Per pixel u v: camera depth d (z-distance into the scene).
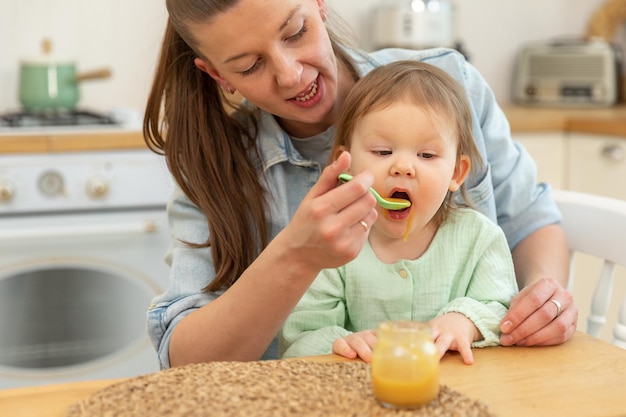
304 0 1.14
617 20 3.34
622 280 2.27
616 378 0.95
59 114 2.59
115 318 2.42
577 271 2.34
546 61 3.14
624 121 2.59
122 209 2.35
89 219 2.32
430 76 1.21
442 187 1.18
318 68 1.18
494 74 3.31
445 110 1.18
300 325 1.24
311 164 1.35
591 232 1.42
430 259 1.25
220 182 1.27
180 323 1.16
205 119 1.28
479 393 0.91
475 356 1.03
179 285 1.26
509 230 1.44
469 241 1.25
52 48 2.80
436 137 1.17
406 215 1.18
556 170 2.78
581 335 1.11
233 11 1.10
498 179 1.42
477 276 1.24
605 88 3.07
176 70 1.29
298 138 1.35
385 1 3.10
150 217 2.36
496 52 3.30
